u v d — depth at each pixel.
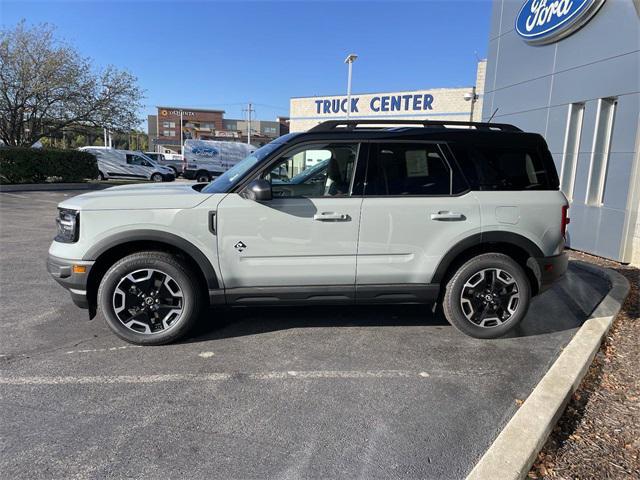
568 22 8.54
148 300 4.08
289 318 4.89
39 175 21.03
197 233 4.00
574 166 8.84
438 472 2.58
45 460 2.59
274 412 3.12
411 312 5.14
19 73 21.77
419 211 4.19
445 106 22.77
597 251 8.16
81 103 23.77
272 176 4.16
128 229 3.95
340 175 4.20
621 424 3.01
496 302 4.38
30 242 8.70
